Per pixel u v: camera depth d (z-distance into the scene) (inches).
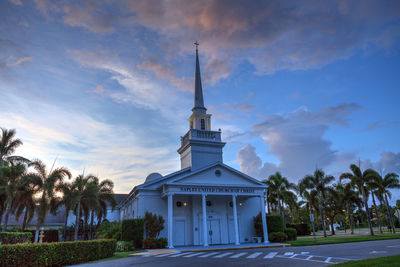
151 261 654.5
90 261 705.0
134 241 1064.8
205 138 1381.6
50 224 1818.4
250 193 1210.0
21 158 1355.8
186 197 1250.6
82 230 1593.3
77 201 1179.9
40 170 1074.1
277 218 1290.6
